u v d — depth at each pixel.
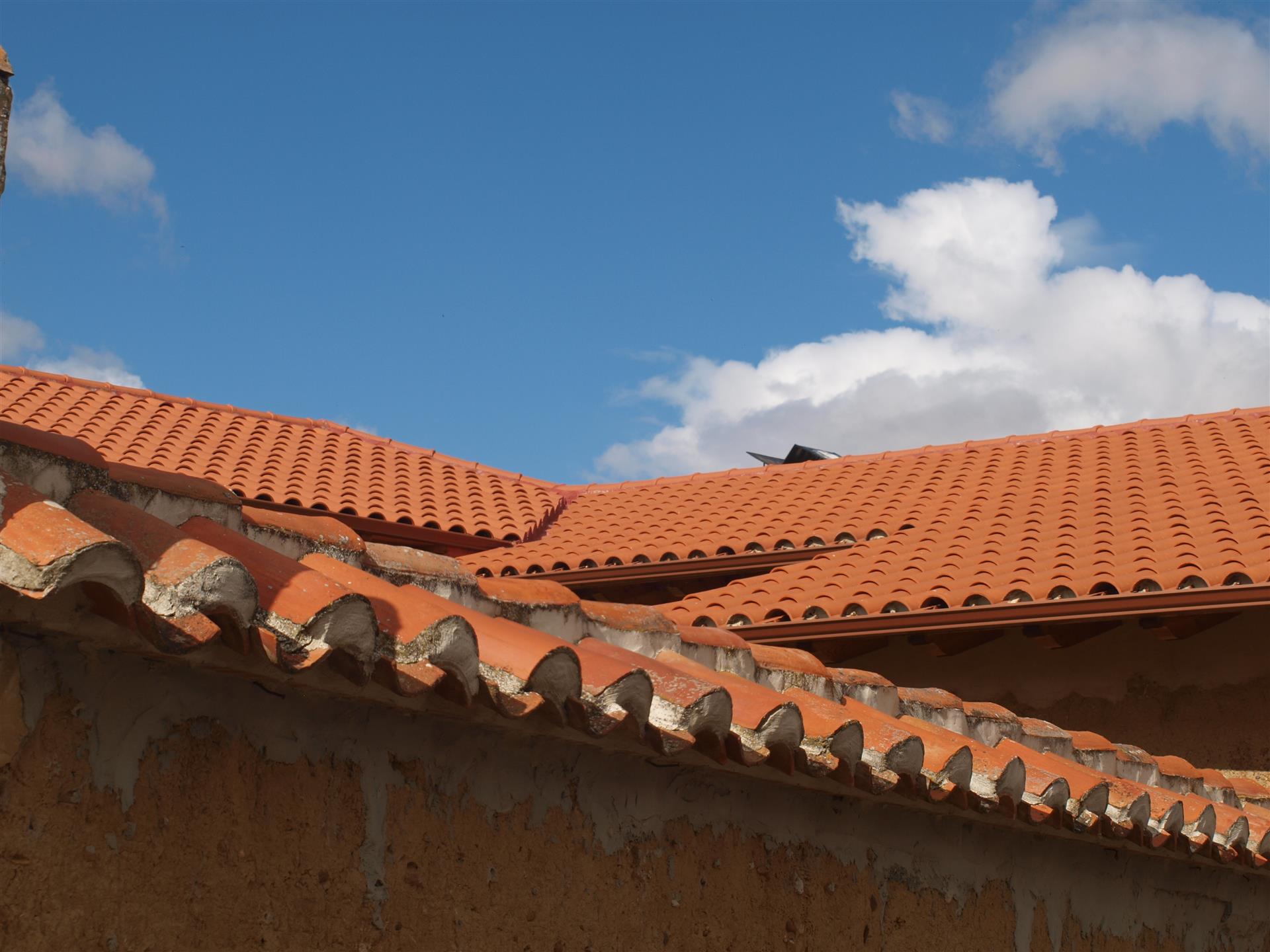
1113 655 8.40
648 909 3.55
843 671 4.87
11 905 2.18
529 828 3.25
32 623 2.12
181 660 2.38
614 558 10.97
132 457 11.38
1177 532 8.76
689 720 3.24
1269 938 6.71
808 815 4.17
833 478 12.66
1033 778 4.49
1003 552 9.24
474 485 13.32
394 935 2.85
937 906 4.65
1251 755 7.88
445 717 2.95
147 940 2.39
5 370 12.73
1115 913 5.62
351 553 3.27
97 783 2.34
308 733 2.76
